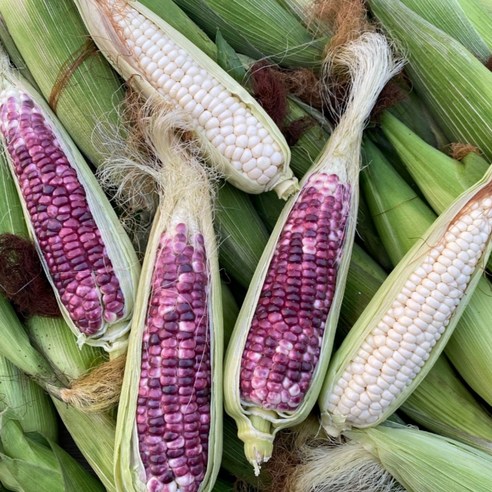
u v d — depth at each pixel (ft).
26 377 1.45
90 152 1.46
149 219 1.43
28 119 1.36
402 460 1.30
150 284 1.24
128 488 1.18
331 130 1.51
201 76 1.37
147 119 1.31
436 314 1.27
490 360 1.39
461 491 1.30
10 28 1.44
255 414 1.23
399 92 1.52
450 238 1.28
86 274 1.29
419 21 1.49
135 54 1.37
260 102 1.44
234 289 1.55
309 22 1.57
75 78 1.43
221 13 1.53
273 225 1.55
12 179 1.44
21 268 1.34
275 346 1.23
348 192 1.34
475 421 1.41
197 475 1.19
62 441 1.55
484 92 1.49
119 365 1.29
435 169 1.48
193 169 1.29
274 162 1.36
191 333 1.20
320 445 1.36
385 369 1.27
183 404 1.19
